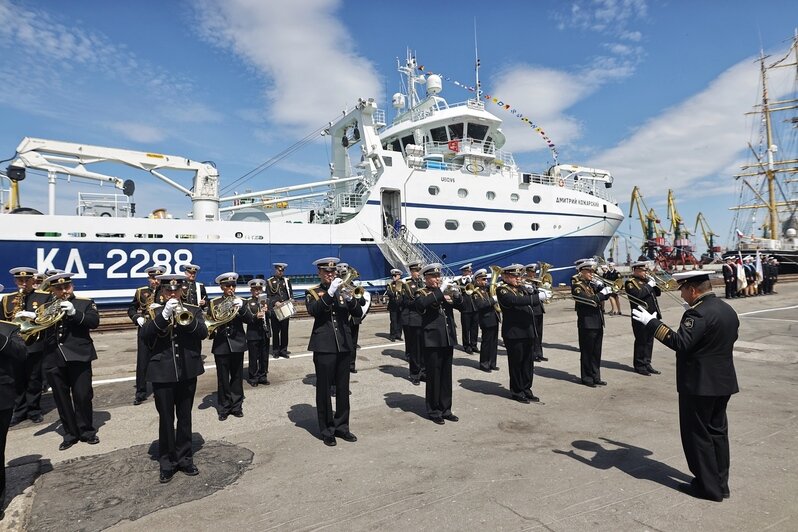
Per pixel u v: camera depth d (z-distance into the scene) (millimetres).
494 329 9016
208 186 18609
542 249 23203
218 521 3617
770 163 50938
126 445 5328
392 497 3934
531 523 3457
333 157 24250
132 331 14570
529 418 6062
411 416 6258
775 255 40656
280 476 4410
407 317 8703
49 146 16188
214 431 5742
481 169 22438
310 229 18906
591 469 4410
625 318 15742
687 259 56188
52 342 5168
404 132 23922
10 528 3592
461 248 21250
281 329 10312
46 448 5270
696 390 3744
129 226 16188
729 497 3809
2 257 14516
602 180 27391
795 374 8117
